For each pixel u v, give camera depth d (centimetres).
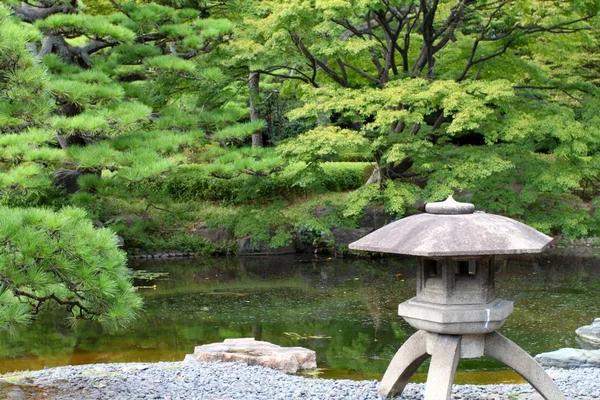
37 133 886
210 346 779
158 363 722
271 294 1230
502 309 462
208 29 1227
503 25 1448
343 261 1595
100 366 699
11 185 910
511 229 456
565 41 1514
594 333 867
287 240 1580
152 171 1025
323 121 1523
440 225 457
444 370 463
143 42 1330
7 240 445
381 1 1342
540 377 476
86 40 1769
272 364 728
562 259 1537
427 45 1465
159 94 1355
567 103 1572
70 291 495
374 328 970
